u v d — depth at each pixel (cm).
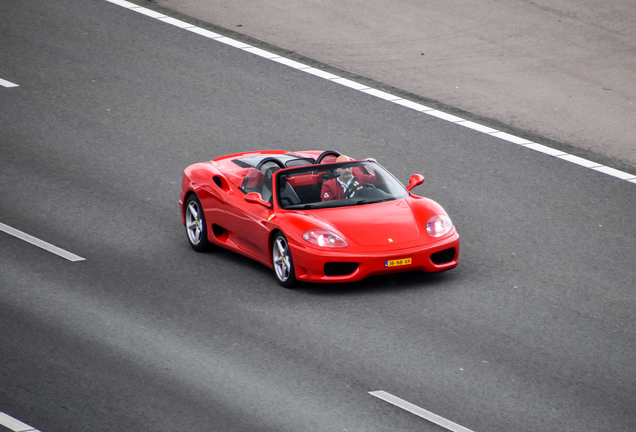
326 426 2308
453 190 4141
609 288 3178
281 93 5275
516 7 6462
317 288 3206
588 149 4597
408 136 4738
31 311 3027
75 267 3406
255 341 2791
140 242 3666
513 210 3931
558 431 2280
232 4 6581
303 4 6544
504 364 2628
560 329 2856
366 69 5569
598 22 6222
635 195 4112
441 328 2861
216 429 2303
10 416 2378
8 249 3566
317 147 4606
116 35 6084
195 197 3616
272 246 3275
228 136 4759
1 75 5512
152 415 2375
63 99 5222
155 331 2873
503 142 4675
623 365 2623
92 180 4288
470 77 5444
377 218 3198
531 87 5309
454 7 6462
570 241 3616
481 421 2328
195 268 3412
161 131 4834
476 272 3312
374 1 6575
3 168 4403
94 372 2611
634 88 5297
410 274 3312
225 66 5638
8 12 6456
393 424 2316
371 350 2719
